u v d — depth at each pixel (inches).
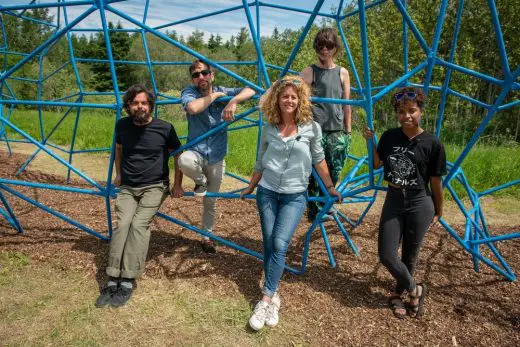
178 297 123.4
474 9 682.2
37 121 523.2
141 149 126.1
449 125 647.8
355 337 108.0
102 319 111.5
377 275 142.5
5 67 278.8
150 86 1557.6
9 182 140.0
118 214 126.1
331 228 187.8
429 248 168.4
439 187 108.0
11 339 102.0
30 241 155.6
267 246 111.2
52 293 122.6
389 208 112.5
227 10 183.2
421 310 117.6
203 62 125.6
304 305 121.6
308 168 110.4
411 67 673.0
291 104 105.5
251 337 107.0
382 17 709.3
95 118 579.5
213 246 152.3
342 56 695.7
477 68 650.2
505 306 125.0
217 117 134.3
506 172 281.9
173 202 217.3
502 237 126.3
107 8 112.2
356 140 395.2
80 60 241.8
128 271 119.8
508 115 677.3
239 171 303.0
